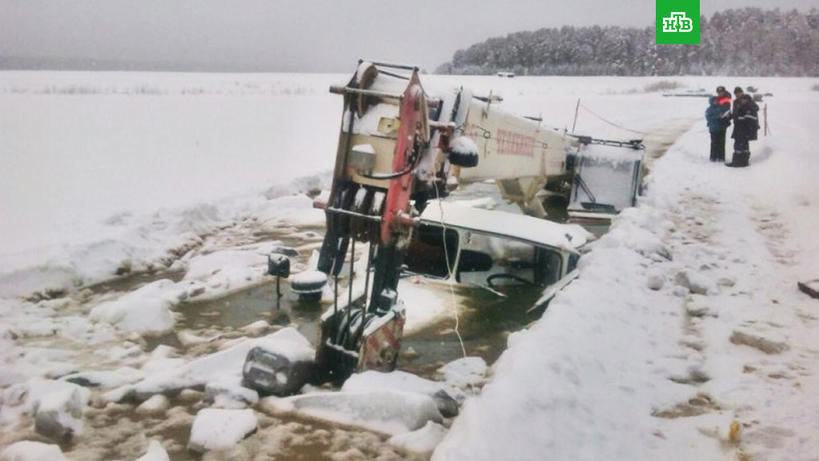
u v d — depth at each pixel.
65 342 6.48
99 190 13.66
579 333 5.86
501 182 10.66
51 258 8.12
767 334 6.09
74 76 90.25
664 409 4.99
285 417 4.94
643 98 53.62
